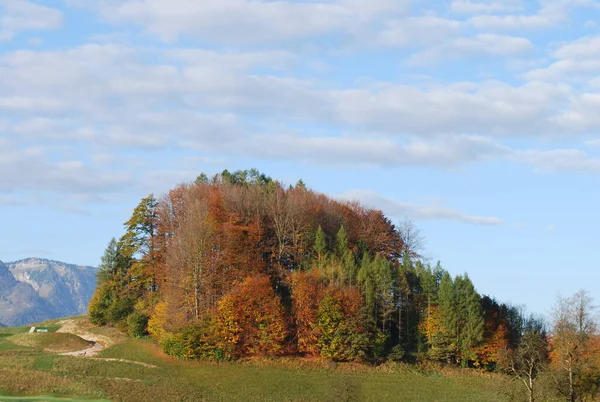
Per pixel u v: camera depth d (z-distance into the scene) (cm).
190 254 10888
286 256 12319
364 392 8794
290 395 8369
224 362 10012
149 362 9888
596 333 7894
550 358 8638
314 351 10475
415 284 11969
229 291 10875
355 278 11444
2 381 7812
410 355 10994
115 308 12338
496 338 10981
